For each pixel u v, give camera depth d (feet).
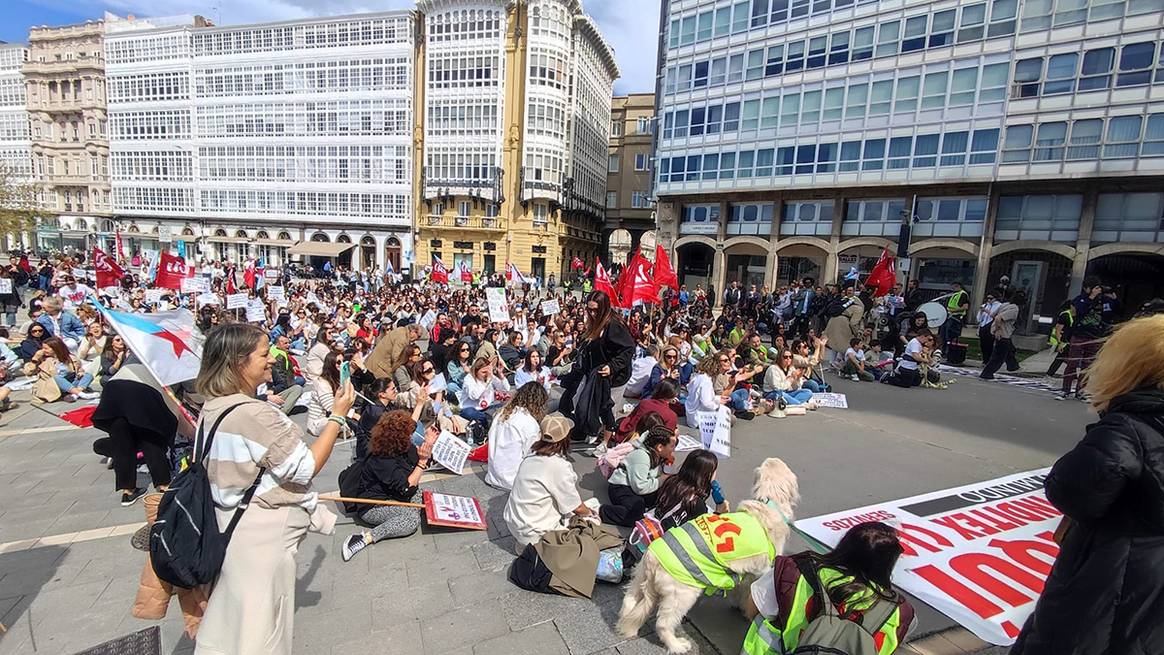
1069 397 32.94
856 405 30.42
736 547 10.27
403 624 11.10
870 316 53.67
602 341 21.18
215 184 175.52
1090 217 70.23
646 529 12.26
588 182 177.78
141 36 174.40
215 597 7.34
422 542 14.47
